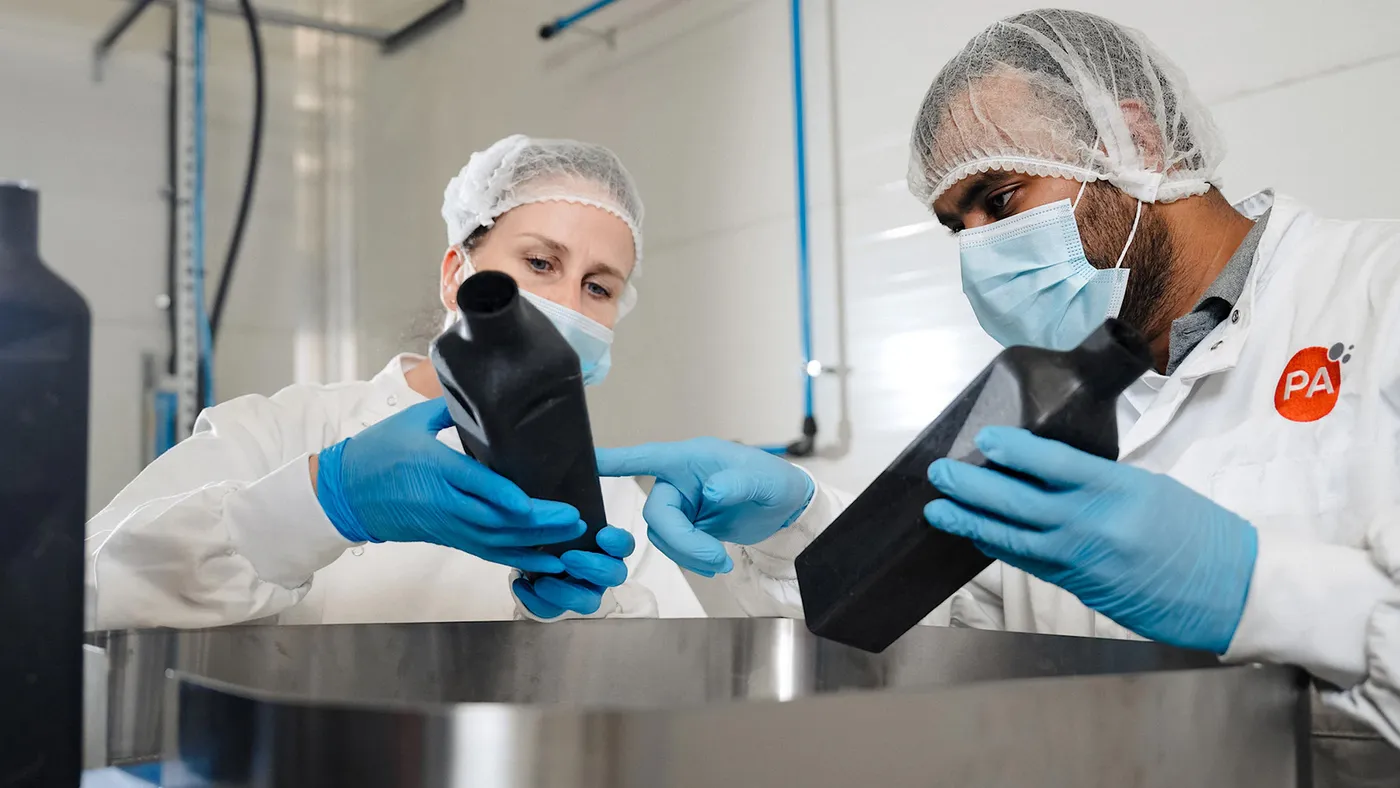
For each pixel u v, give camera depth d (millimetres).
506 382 581
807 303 2021
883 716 449
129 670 628
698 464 950
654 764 410
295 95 3266
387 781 411
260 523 871
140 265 2893
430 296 1580
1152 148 1071
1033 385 624
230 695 454
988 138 1096
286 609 1135
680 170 2352
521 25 2811
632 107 2479
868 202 1952
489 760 404
